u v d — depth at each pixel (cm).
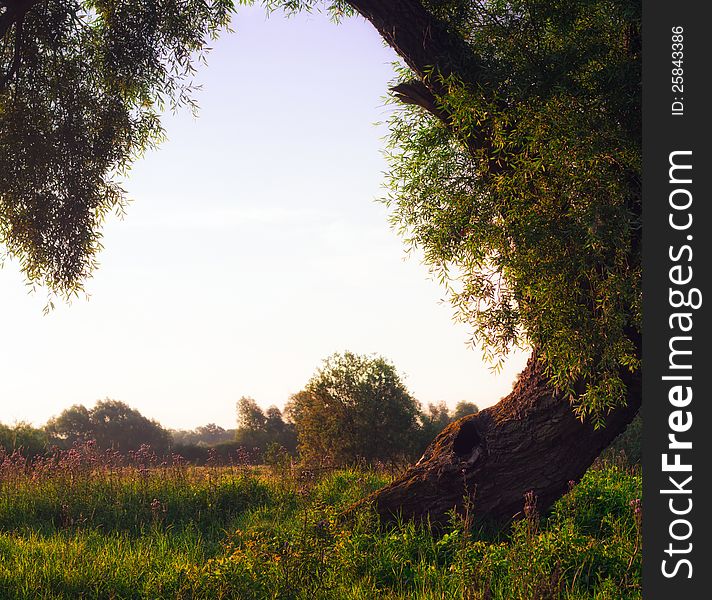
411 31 814
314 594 628
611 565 656
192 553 861
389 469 1733
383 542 771
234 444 4834
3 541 845
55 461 1420
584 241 682
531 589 567
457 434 904
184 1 1102
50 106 1180
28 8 989
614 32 769
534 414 855
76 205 1179
